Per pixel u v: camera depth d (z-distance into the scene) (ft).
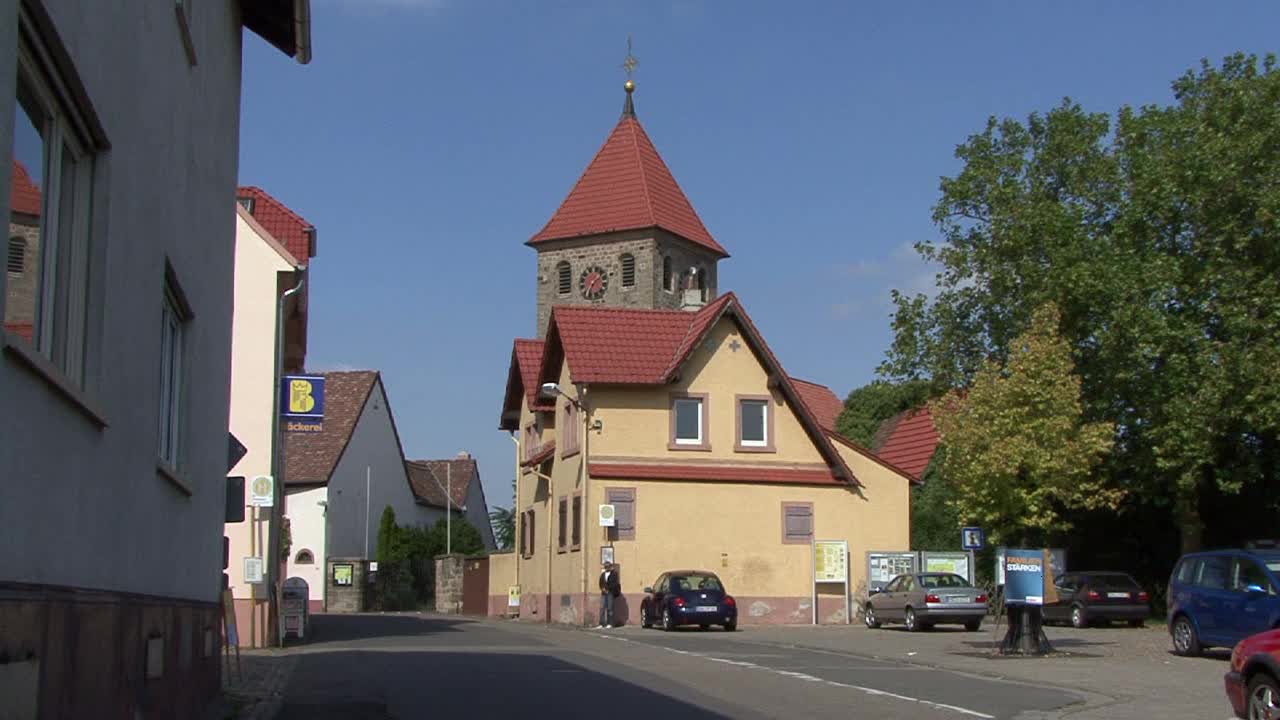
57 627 19.17
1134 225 135.95
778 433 134.10
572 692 55.21
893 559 132.36
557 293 265.34
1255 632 73.97
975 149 148.66
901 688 58.08
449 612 192.65
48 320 21.22
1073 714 48.67
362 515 222.89
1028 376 87.10
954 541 149.07
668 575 117.50
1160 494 137.49
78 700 20.77
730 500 130.93
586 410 129.08
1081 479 90.89
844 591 132.05
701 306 178.09
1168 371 129.08
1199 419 124.06
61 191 22.02
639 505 128.57
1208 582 78.79
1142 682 62.80
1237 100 134.21
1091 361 136.46
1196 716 48.34
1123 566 146.20
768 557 131.23
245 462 93.40
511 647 87.45
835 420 192.13
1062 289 135.13
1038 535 98.53
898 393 154.10
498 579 166.50
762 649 86.79
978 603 112.37
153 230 29.50
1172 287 129.70
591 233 259.60
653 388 130.72
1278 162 129.18
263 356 94.73
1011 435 86.17
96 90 22.52
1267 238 128.16
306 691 55.72
